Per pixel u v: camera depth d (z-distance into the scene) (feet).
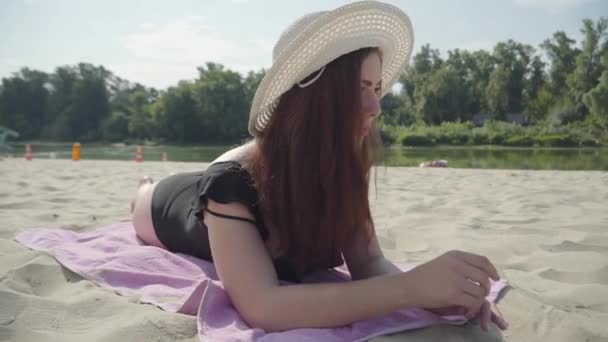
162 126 222.69
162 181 8.74
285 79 5.40
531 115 218.18
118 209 14.49
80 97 269.44
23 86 278.67
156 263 7.51
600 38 193.16
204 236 7.39
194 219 7.45
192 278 7.09
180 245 8.02
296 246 5.99
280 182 5.57
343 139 5.41
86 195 17.76
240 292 5.31
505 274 8.18
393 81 6.94
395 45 6.25
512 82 230.27
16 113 274.57
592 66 194.29
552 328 5.78
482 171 35.55
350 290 5.03
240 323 5.46
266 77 5.40
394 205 16.10
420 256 9.50
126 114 267.80
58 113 273.95
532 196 18.74
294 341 4.86
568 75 205.98
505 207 15.83
